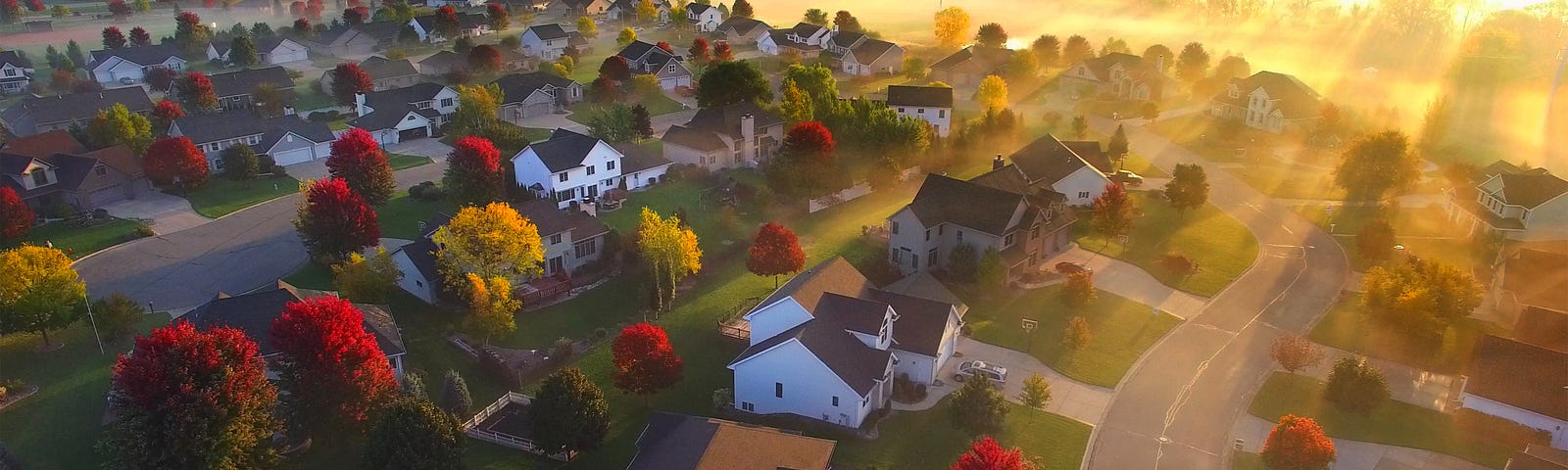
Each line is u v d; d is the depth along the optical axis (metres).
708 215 82.94
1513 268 64.88
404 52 168.75
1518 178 77.44
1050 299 66.81
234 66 156.00
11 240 74.69
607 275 70.31
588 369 56.47
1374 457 47.28
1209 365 57.12
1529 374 49.75
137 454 38.34
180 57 153.25
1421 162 98.94
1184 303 66.38
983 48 156.75
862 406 49.34
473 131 107.81
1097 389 54.34
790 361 49.44
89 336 58.56
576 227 70.69
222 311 51.31
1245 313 64.50
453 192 81.62
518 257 61.81
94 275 69.88
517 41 162.12
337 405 43.94
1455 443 48.47
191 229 80.19
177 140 88.69
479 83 141.75
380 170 83.00
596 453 47.44
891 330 54.56
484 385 54.66
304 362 43.69
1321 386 54.44
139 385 38.16
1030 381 50.59
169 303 65.00
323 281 68.44
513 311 59.28
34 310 54.31
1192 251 76.50
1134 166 102.94
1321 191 93.62
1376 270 63.16
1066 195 86.75
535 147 83.25
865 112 99.38
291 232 79.44
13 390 51.00
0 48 176.62
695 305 65.25
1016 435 49.00
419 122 113.50
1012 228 69.12
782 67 157.88
